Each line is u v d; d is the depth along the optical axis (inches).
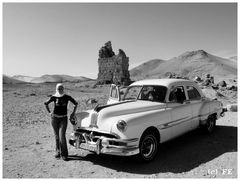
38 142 295.0
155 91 279.7
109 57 2010.3
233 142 293.0
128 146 212.4
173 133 262.8
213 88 932.6
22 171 215.2
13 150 269.3
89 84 2001.7
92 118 234.8
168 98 269.7
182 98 291.3
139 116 227.3
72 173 211.2
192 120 295.1
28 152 263.3
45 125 392.2
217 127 370.3
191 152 259.8
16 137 320.2
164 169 217.5
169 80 294.4
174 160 238.1
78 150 270.8
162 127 245.4
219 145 281.7
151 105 255.8
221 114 361.7
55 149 273.0
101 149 220.8
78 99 824.3
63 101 244.2
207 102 326.3
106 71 1993.1
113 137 221.8
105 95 972.6
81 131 244.2
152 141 235.6
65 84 1988.2
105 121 228.1
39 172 213.3
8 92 1087.6
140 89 293.9
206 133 330.6
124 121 214.2
